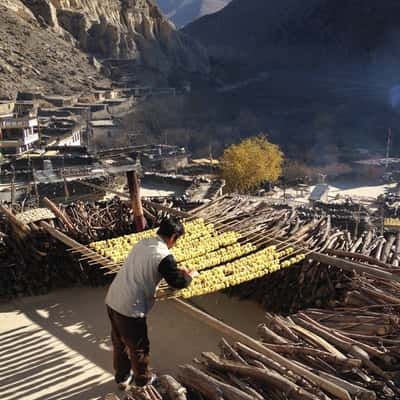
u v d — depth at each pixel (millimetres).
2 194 29391
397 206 42312
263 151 58500
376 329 5035
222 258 6465
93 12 140125
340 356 4637
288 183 62812
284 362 4473
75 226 8195
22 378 5711
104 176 33500
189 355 6160
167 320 6965
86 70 115438
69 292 7934
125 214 8719
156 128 93312
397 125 113688
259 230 7574
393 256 6961
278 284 6848
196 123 104250
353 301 5754
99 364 5961
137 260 4820
